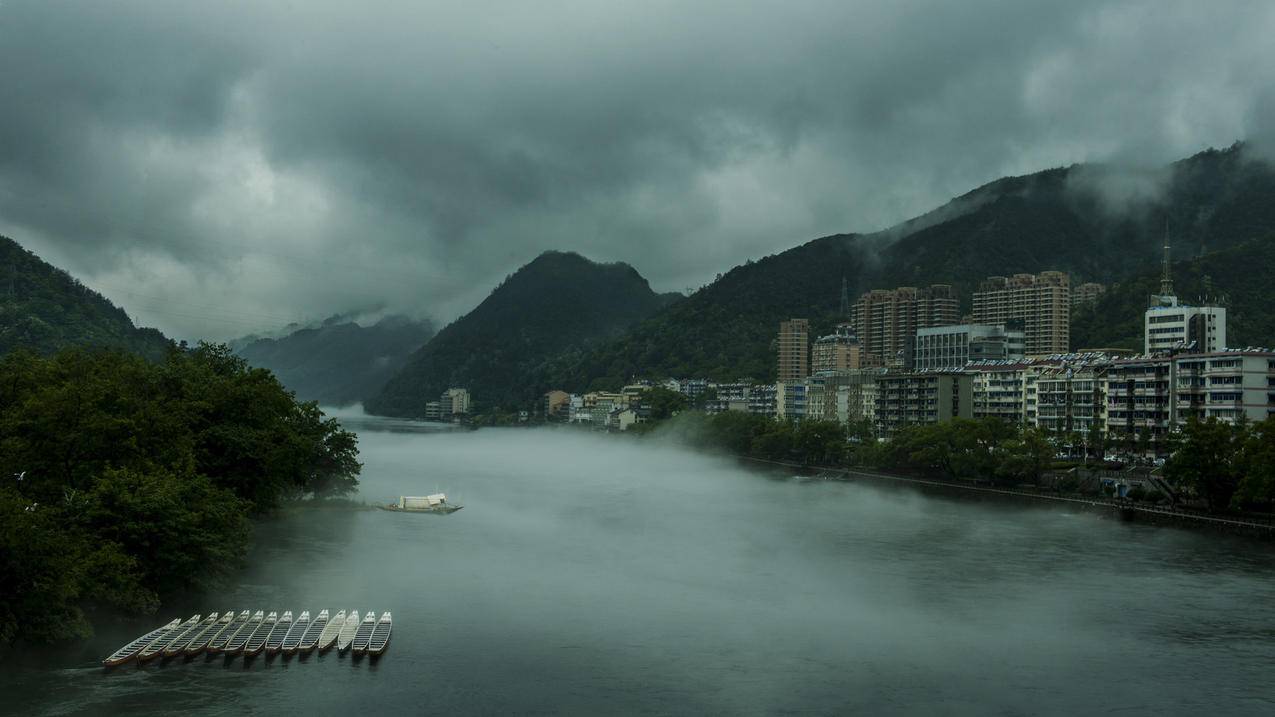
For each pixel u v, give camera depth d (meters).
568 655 132.38
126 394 173.00
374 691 115.88
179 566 137.75
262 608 148.12
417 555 197.62
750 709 114.25
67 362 191.75
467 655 130.62
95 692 110.69
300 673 120.88
